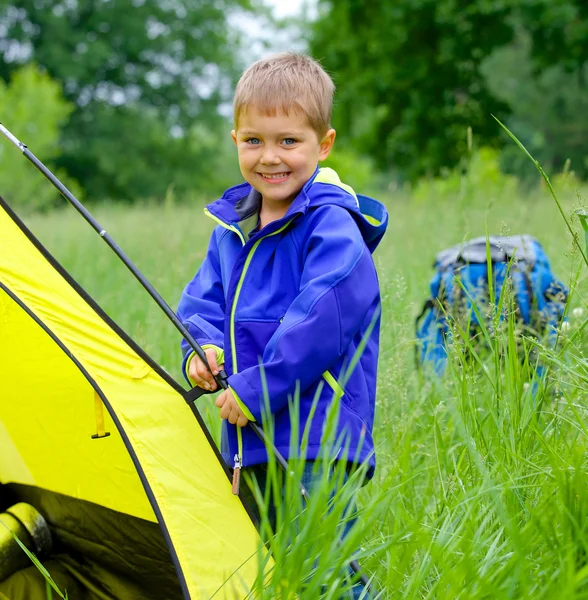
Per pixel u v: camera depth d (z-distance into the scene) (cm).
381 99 1886
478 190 680
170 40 3281
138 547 292
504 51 3522
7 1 2992
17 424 300
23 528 298
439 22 1720
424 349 335
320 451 215
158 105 3372
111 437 282
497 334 255
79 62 3050
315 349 210
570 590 157
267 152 230
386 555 215
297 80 231
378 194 1007
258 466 231
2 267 221
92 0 3225
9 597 281
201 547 204
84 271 604
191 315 245
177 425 218
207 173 3334
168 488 206
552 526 188
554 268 413
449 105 1820
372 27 1883
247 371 212
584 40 1711
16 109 2170
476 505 206
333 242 219
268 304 227
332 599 182
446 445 262
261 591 177
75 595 292
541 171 224
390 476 191
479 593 170
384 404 296
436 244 551
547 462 221
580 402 239
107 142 3078
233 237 246
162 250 622
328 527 177
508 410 228
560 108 3572
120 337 221
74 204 225
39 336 265
